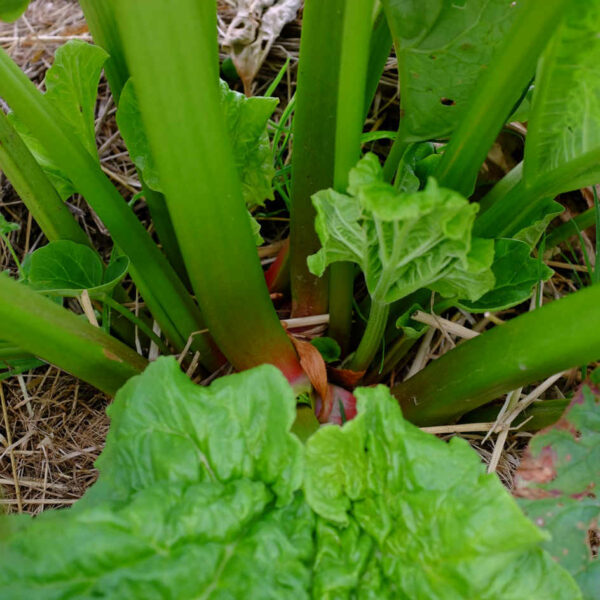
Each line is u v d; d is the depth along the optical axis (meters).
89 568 0.28
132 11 0.29
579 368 0.51
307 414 0.40
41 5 0.71
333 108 0.41
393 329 0.47
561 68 0.33
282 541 0.31
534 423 0.46
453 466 0.31
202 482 0.32
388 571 0.32
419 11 0.35
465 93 0.37
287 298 0.53
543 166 0.37
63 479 0.48
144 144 0.42
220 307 0.39
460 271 0.35
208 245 0.36
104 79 0.61
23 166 0.43
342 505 0.33
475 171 0.37
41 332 0.37
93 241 0.58
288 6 0.58
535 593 0.30
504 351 0.36
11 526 0.30
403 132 0.40
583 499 0.34
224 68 0.59
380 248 0.34
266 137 0.45
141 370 0.42
